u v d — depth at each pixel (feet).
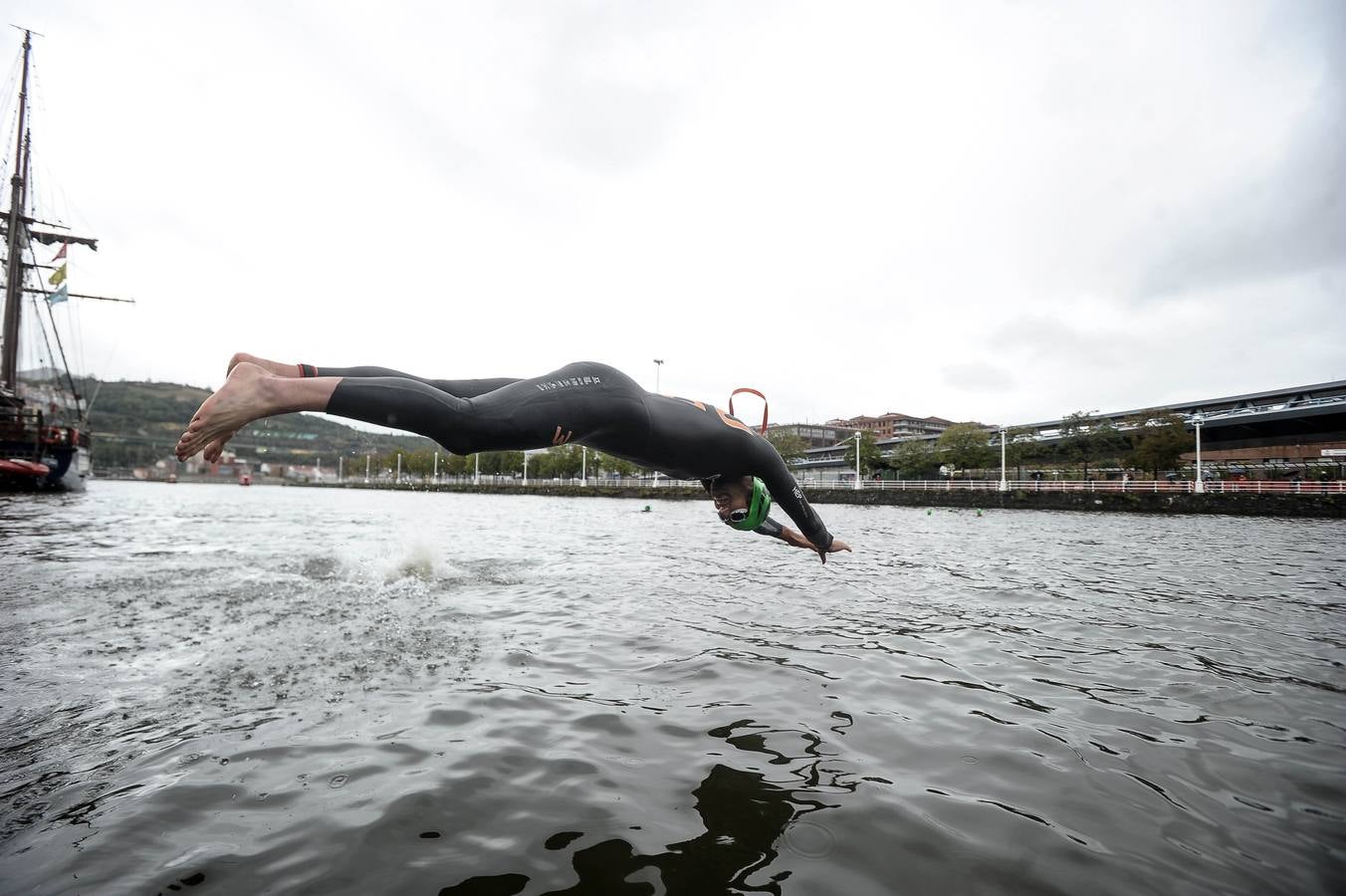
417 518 93.71
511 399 9.95
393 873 8.36
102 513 80.28
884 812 10.12
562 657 18.48
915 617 24.86
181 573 32.35
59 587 27.55
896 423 434.30
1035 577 36.35
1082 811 10.30
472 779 10.98
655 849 9.03
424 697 14.92
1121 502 136.56
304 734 12.66
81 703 13.99
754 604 26.86
